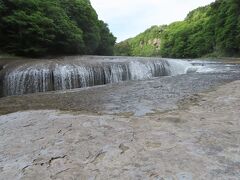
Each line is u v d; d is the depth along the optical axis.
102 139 3.22
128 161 2.55
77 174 2.35
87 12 29.41
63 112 5.29
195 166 2.36
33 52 18.33
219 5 40.75
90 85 12.20
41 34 17.98
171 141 3.03
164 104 5.85
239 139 3.00
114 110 5.55
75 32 23.48
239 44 31.95
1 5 16.28
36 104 6.96
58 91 10.03
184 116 4.30
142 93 7.70
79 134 3.47
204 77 10.85
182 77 11.32
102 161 2.59
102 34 38.88
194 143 2.93
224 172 2.23
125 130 3.56
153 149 2.81
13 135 3.65
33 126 4.06
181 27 65.44
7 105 7.08
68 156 2.76
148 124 3.84
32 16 17.42
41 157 2.78
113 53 44.38
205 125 3.63
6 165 2.63
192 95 6.70
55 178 2.29
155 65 14.48
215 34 39.47
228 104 4.98
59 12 21.91
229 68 14.63
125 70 13.25
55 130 3.73
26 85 10.83
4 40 17.27
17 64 12.38
